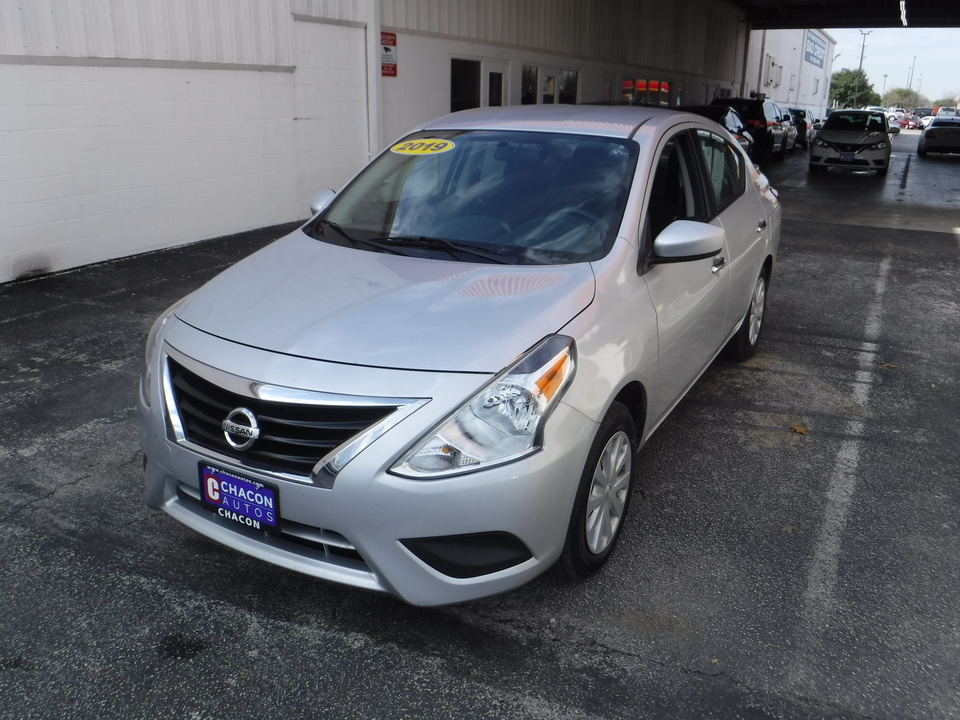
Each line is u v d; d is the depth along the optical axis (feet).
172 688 7.59
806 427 13.66
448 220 10.70
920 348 18.08
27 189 22.18
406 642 8.24
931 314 20.90
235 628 8.43
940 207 42.01
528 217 10.42
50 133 22.50
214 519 8.38
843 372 16.42
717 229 10.28
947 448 12.94
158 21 25.05
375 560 7.44
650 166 10.98
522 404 7.52
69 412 13.88
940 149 81.46
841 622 8.59
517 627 8.46
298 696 7.50
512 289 8.84
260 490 7.66
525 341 7.90
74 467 11.91
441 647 8.17
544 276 9.18
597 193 10.53
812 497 11.28
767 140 65.51
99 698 7.45
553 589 9.10
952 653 8.14
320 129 32.60
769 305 21.57
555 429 7.73
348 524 7.38
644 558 9.71
